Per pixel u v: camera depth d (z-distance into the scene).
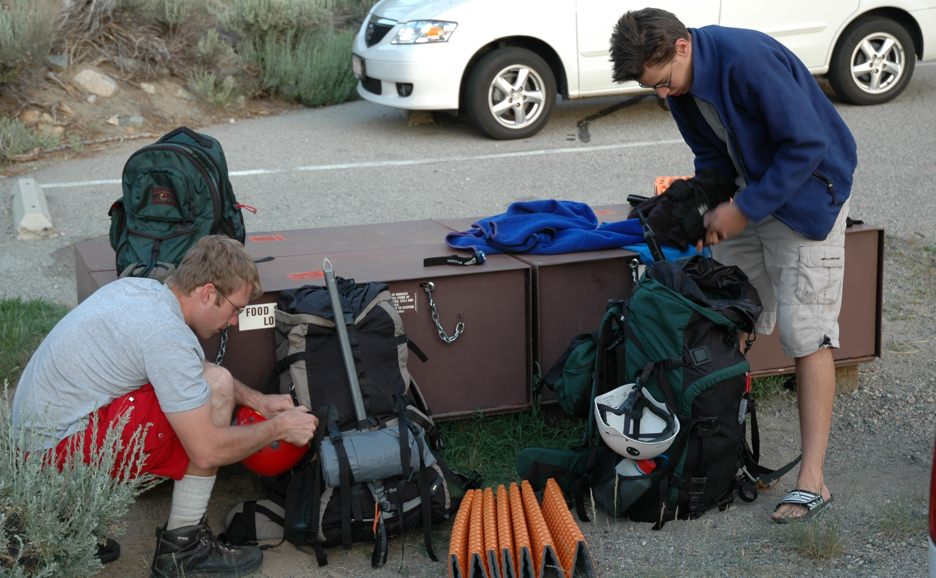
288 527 3.57
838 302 3.77
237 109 10.74
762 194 3.49
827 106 3.62
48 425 3.21
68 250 6.74
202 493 3.44
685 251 4.05
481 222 4.81
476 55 9.29
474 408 4.34
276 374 3.93
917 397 4.79
